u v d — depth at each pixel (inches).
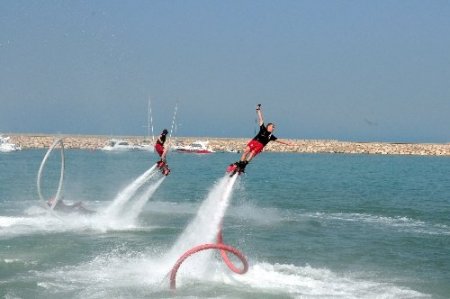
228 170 978.1
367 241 1298.0
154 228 1366.9
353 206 2011.6
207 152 6540.4
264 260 1077.1
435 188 2856.8
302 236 1350.9
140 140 6929.1
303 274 968.3
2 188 2425.0
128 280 890.7
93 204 1873.8
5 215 1519.4
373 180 3353.8
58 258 1032.8
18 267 960.9
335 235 1374.3
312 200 2185.0
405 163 5590.6
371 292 874.8
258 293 840.3
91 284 866.8
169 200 2052.2
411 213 1838.1
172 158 5629.9
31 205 1798.7
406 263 1080.8
